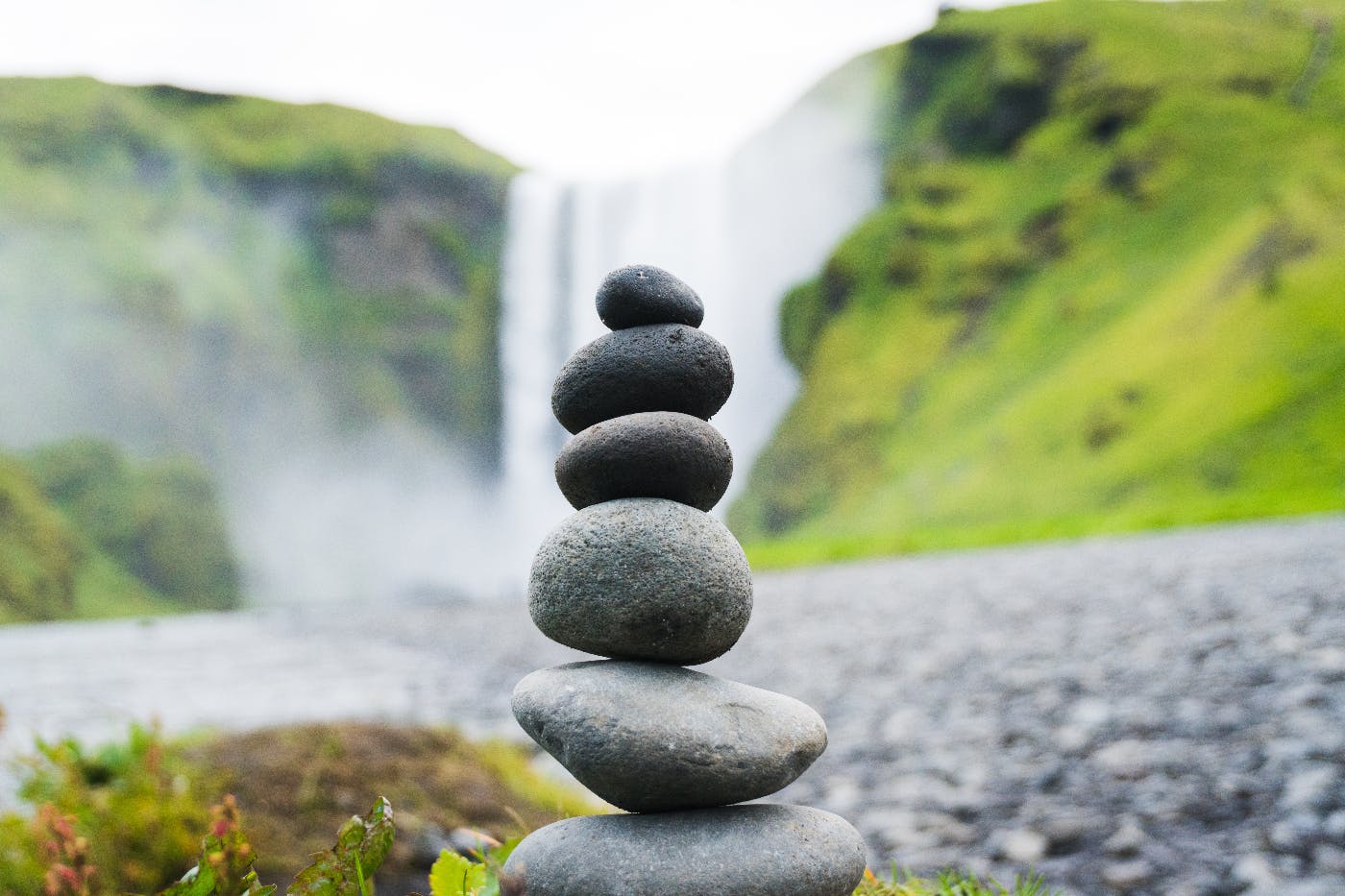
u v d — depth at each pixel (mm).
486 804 5133
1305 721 5758
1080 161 62156
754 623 14047
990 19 72438
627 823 2561
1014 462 45125
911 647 10406
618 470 2648
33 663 17328
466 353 75562
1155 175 56625
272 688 12305
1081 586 12898
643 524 2566
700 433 2664
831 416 61250
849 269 67438
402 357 74875
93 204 67750
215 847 2637
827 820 2645
